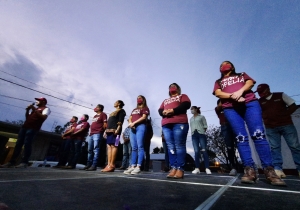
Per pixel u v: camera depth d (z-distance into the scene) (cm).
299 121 599
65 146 417
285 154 594
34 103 361
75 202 63
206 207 63
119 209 57
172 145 213
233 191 101
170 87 249
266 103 284
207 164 371
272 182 133
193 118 423
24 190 78
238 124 167
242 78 178
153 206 62
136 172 246
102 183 119
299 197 84
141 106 297
